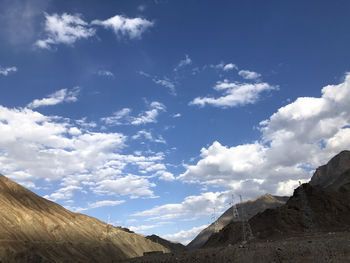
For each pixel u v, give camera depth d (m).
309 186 170.38
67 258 139.62
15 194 177.62
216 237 185.38
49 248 138.12
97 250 173.62
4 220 134.25
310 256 61.00
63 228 172.88
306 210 152.62
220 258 79.31
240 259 71.12
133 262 119.62
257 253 72.56
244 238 148.75
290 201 172.25
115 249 193.75
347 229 124.19
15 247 119.12
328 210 148.12
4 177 185.00
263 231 149.62
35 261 116.25
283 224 148.00
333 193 163.62
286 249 70.69
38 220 160.62
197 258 90.25
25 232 138.50
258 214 175.75
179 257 103.69
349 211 144.12
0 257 107.69
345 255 56.81
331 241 74.38
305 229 139.38
